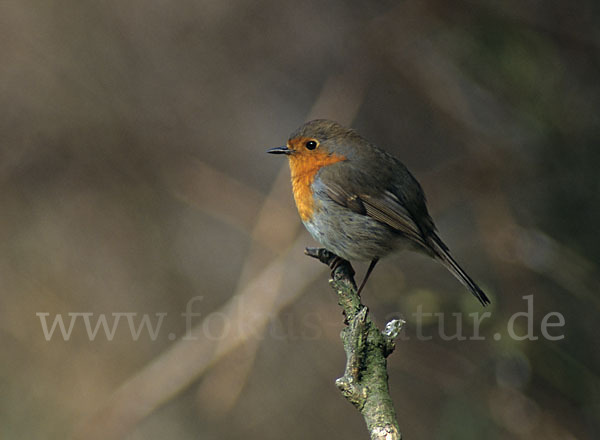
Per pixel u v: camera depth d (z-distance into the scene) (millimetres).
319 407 11695
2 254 12852
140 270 12922
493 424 10016
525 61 10438
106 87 12992
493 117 10820
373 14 12375
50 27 12969
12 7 12961
